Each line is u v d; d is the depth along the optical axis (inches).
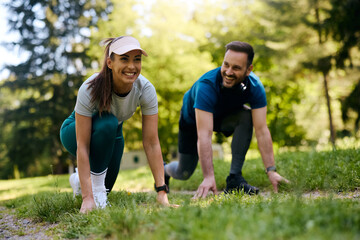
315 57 580.4
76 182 134.1
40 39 863.7
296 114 812.0
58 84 840.9
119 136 136.6
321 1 588.1
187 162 178.5
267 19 650.2
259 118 151.3
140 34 638.5
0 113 849.5
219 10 812.6
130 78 111.9
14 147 826.8
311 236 58.6
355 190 129.5
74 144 130.8
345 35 560.7
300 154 235.0
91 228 87.7
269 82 812.0
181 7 671.1
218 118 159.9
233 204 91.9
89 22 851.4
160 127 660.1
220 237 59.5
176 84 641.6
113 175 141.3
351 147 204.8
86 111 114.7
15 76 856.9
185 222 71.9
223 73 141.4
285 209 75.3
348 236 58.0
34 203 137.6
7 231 111.1
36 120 829.8
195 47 682.2
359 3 539.2
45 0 861.8
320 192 132.6
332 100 696.4
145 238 69.6
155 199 135.0
